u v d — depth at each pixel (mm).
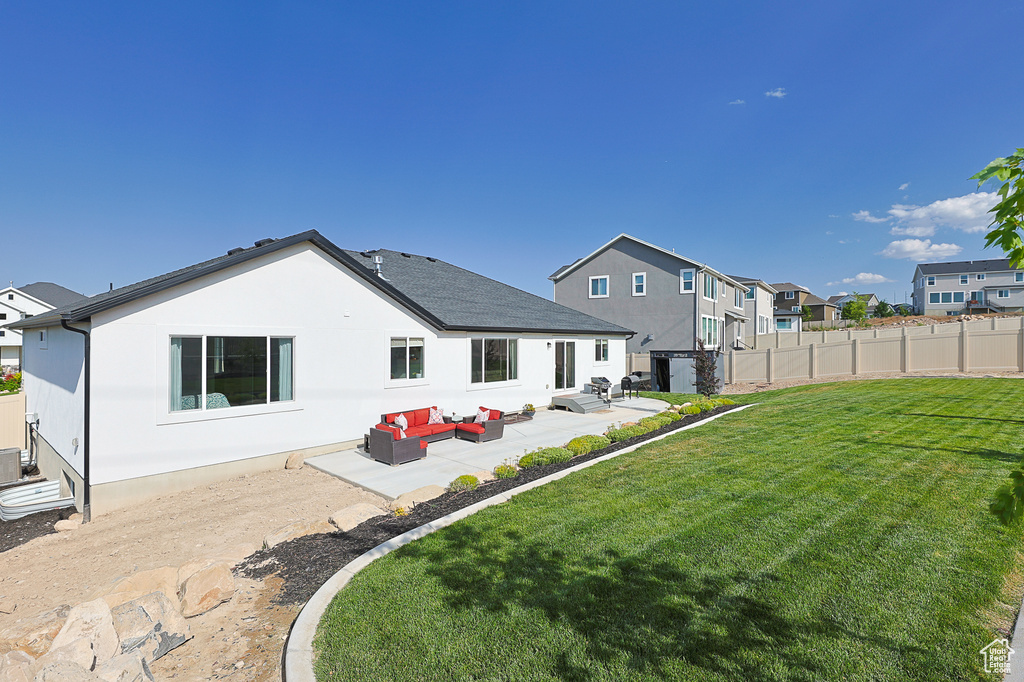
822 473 8195
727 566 5066
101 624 3949
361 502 8234
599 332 20703
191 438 9359
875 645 3699
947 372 21766
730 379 28969
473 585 4902
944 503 6539
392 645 3979
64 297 52375
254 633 4496
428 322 13922
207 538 7059
